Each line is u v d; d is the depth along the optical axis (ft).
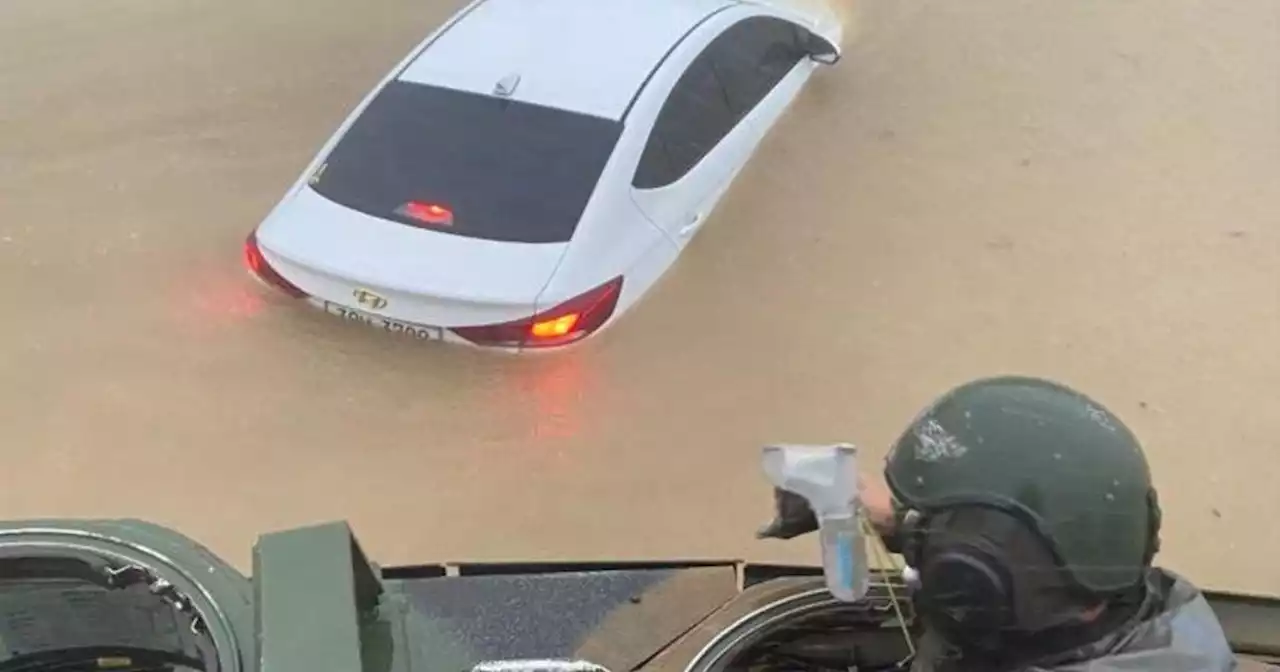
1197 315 24.91
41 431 22.63
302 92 30.55
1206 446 22.68
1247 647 10.57
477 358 22.98
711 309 24.11
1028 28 31.32
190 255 26.17
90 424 22.71
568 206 23.07
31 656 8.76
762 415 22.89
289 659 6.92
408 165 23.70
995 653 7.52
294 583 7.33
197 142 29.04
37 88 30.48
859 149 27.89
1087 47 30.91
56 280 25.39
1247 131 28.96
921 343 24.22
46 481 21.56
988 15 31.60
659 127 24.34
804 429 22.61
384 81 25.03
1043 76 30.07
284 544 7.59
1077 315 24.95
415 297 22.34
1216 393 23.52
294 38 32.09
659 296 24.18
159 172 28.19
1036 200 27.20
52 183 27.94
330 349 23.47
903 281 25.22
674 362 23.26
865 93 29.37
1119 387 23.68
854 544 8.07
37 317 24.80
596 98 24.22
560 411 22.75
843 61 29.99
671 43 25.57
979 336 24.48
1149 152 28.48
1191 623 7.54
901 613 9.21
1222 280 25.62
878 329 24.41
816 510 8.15
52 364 23.66
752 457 22.33
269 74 30.96
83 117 29.63
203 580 7.97
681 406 22.81
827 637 9.71
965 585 7.32
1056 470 7.32
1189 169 28.04
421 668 7.85
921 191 27.32
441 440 22.40
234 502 21.49
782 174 26.94
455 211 23.03
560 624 10.03
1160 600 7.73
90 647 8.73
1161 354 24.23
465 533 21.04
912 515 7.61
